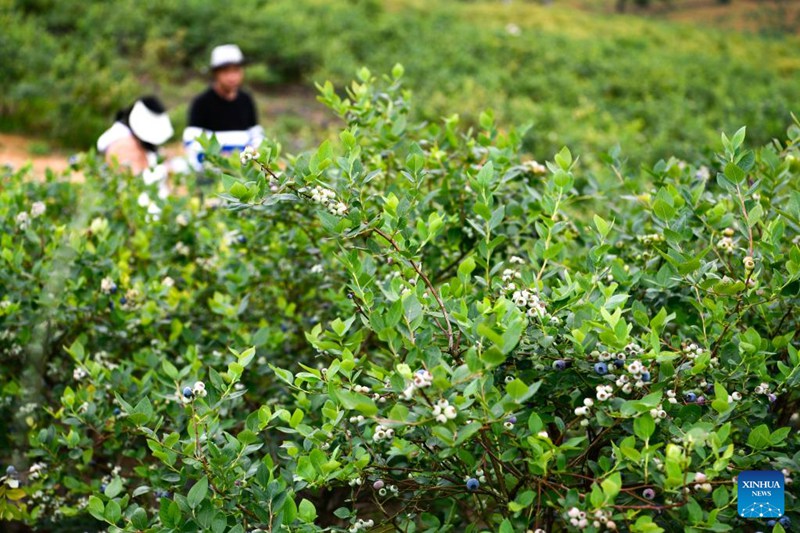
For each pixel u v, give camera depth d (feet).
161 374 9.39
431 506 8.50
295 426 6.93
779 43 120.47
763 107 50.39
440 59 65.26
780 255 7.02
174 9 61.77
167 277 11.20
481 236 9.52
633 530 5.47
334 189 7.34
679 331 8.21
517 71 66.18
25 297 10.06
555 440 7.07
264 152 7.04
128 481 9.46
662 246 8.75
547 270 8.34
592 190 10.27
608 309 6.52
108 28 55.93
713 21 200.44
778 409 7.77
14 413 9.82
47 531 9.77
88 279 10.36
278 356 10.24
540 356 6.41
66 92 41.60
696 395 6.66
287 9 73.46
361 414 6.68
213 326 10.75
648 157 36.06
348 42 66.85
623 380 6.08
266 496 6.45
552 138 37.68
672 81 64.34
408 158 7.71
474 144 10.31
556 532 7.39
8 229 11.21
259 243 10.95
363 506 9.00
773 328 7.91
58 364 10.73
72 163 13.85
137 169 18.89
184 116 42.68
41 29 50.49
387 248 7.17
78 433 8.66
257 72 57.11
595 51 76.43
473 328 6.14
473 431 5.34
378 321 6.30
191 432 6.83
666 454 5.81
